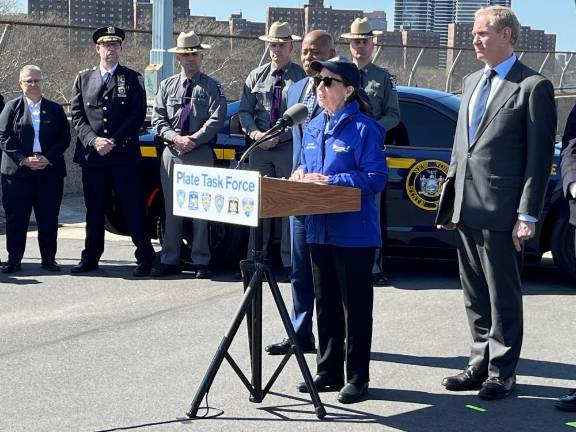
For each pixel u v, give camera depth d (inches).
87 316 274.7
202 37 617.0
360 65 303.7
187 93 317.7
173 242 328.2
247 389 207.6
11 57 542.3
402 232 314.7
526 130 196.4
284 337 250.5
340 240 195.6
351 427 187.0
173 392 207.5
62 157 338.0
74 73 564.7
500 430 186.2
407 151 314.0
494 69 199.9
